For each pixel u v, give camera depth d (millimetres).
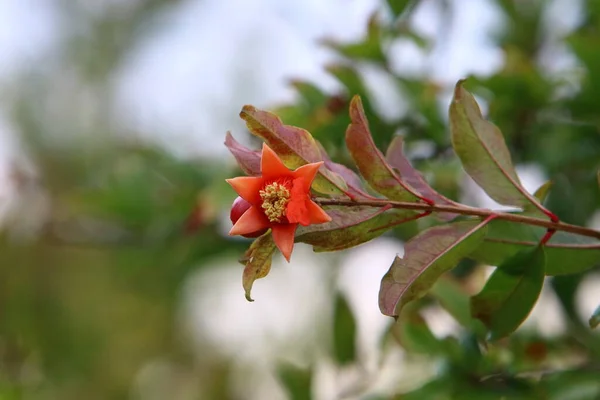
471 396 683
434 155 821
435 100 811
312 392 787
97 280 1268
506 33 954
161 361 1378
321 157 528
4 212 1122
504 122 828
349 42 813
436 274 528
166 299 1218
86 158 1331
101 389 1305
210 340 1392
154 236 1003
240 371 1411
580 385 682
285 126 526
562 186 820
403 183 536
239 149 528
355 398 797
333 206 523
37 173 1328
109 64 1387
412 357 798
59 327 1259
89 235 1074
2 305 1225
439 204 543
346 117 744
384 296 526
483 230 533
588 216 816
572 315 761
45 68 1419
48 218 1108
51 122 1382
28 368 1234
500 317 566
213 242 971
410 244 532
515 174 557
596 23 867
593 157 809
